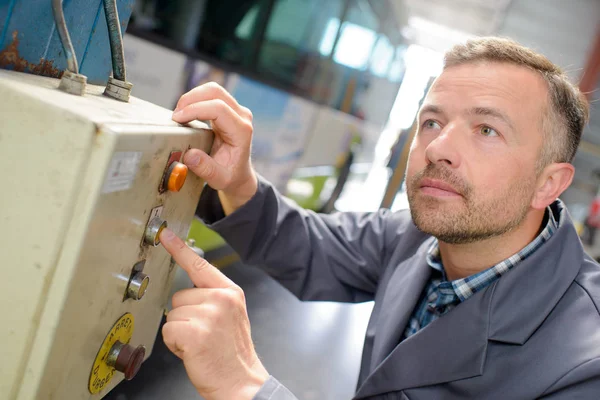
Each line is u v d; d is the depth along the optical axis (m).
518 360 0.94
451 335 1.01
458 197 0.98
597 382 0.81
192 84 2.66
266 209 1.28
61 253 0.52
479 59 1.01
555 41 6.40
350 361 2.82
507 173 0.97
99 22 0.79
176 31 2.49
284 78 3.65
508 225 1.01
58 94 0.56
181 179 0.69
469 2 7.09
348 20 4.41
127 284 0.68
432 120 1.07
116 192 0.55
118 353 0.70
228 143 0.95
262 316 3.00
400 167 5.68
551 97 1.01
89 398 0.69
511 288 1.00
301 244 1.40
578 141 1.08
